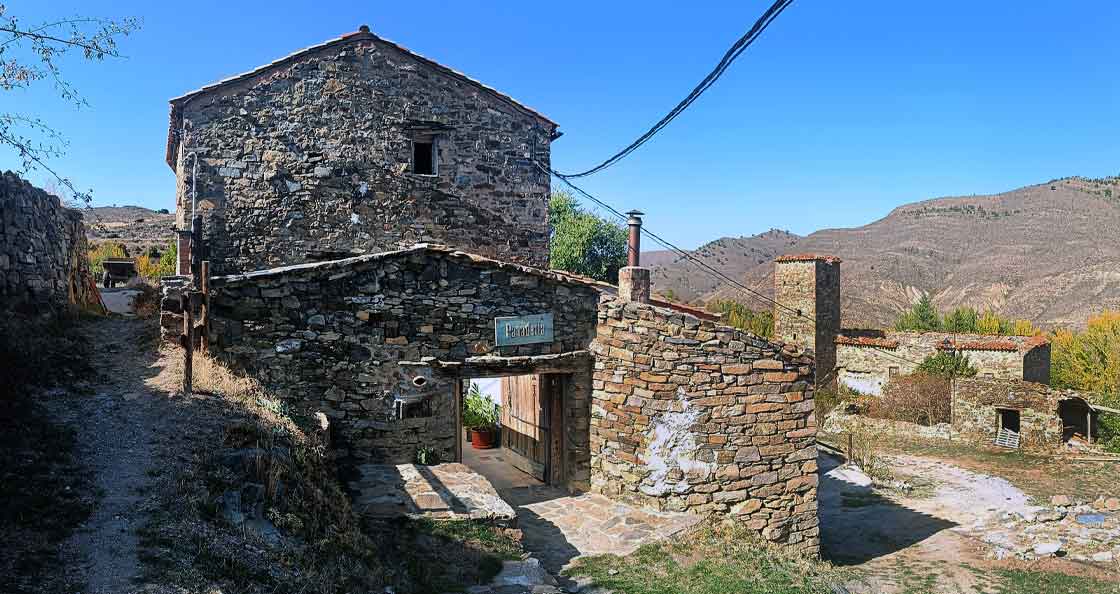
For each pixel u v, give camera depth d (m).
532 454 12.32
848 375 28.89
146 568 4.25
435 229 12.90
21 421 6.29
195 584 4.21
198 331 8.79
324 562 5.40
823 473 18.98
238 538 4.99
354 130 12.40
